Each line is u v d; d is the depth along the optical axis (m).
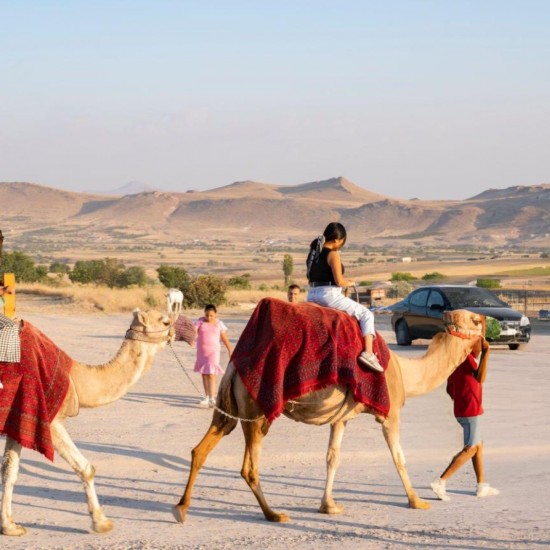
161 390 21.31
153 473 12.79
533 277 139.88
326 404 10.22
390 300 66.81
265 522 10.05
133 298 53.91
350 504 11.04
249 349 10.12
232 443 15.04
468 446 11.32
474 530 9.52
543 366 25.75
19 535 9.31
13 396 9.20
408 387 11.18
